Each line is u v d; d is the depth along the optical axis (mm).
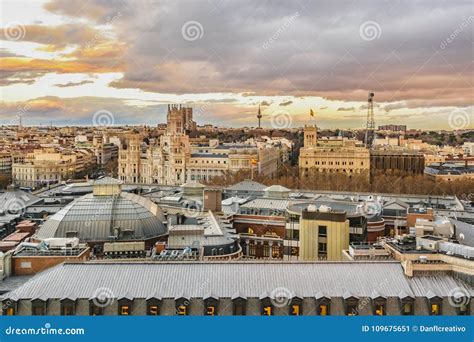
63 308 129250
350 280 138000
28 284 135875
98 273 138375
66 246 174625
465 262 139625
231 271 139375
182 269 139875
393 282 137875
